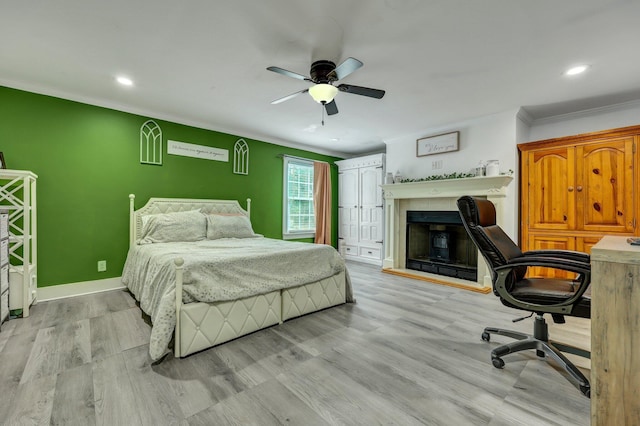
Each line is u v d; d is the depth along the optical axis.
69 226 3.23
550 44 2.19
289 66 2.56
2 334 2.29
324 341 2.24
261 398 1.55
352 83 2.88
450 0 1.73
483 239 1.95
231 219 4.05
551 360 1.95
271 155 5.16
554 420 1.39
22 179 2.87
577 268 1.64
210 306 2.11
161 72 2.69
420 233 4.81
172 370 1.81
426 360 1.95
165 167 3.92
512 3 1.75
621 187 3.01
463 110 3.64
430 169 4.48
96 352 2.02
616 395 1.07
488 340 2.25
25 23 1.95
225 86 3.00
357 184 5.79
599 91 3.04
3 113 2.87
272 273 2.54
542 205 3.46
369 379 1.73
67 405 1.47
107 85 2.97
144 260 2.83
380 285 3.96
